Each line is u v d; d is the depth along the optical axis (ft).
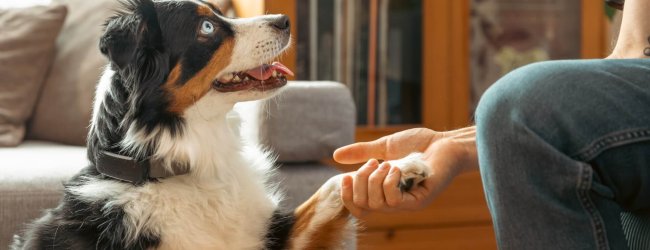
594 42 9.30
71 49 8.35
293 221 5.11
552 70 3.01
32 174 6.26
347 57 8.76
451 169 4.10
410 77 8.96
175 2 5.04
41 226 4.81
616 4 4.42
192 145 4.96
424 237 8.79
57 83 8.24
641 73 2.98
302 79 8.59
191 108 5.01
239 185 5.12
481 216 8.93
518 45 9.18
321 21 8.57
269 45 5.16
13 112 7.94
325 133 6.97
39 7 8.32
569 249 2.81
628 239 3.38
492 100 3.06
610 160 2.87
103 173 4.91
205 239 4.79
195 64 4.99
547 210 2.85
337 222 4.99
